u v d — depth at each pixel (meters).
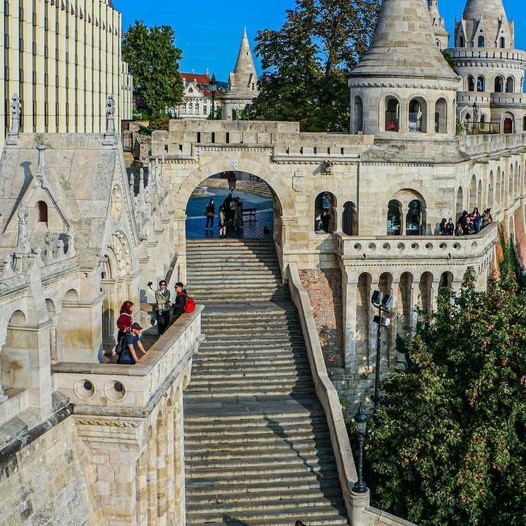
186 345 30.27
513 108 121.00
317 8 77.38
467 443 36.03
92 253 26.92
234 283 56.97
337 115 77.00
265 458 41.97
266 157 57.16
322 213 62.75
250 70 108.06
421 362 39.44
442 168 58.44
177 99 129.62
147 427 25.78
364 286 57.00
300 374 49.09
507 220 84.12
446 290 46.94
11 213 27.02
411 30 59.53
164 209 48.19
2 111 56.25
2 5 55.53
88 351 26.98
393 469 38.31
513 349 37.75
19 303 22.42
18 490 21.77
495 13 127.94
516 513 34.38
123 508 25.39
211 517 38.50
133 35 125.75
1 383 22.89
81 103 78.62
